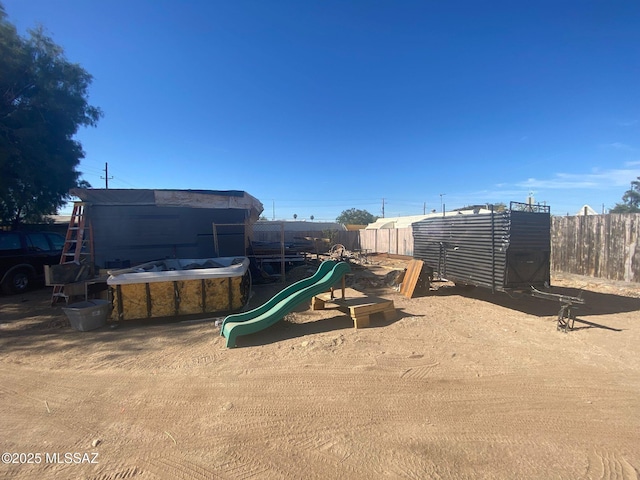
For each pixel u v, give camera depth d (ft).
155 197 33.63
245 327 17.65
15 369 15.05
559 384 12.82
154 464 8.81
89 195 32.35
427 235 31.48
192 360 15.70
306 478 8.21
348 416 10.86
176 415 11.12
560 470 8.38
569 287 32.53
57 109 41.19
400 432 10.00
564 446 9.30
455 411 11.08
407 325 20.26
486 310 24.21
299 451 9.22
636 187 105.29
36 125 38.86
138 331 20.45
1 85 36.70
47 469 8.69
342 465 8.64
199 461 8.89
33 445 9.71
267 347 17.07
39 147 39.42
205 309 22.95
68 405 11.91
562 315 19.56
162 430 10.31
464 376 13.53
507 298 28.50
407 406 11.41
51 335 19.89
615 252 33.37
